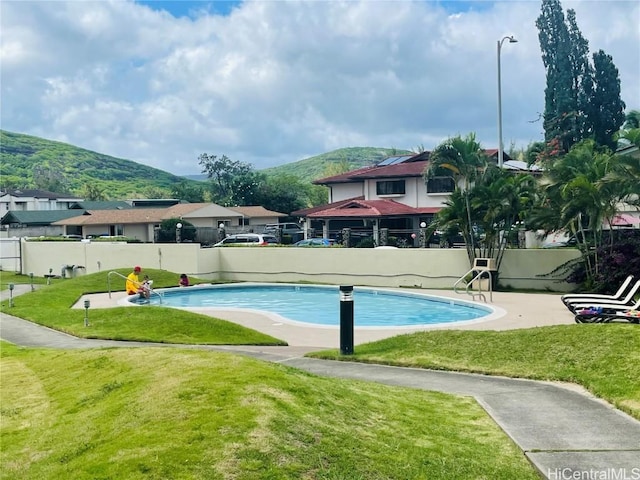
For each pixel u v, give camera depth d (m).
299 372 9.98
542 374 11.58
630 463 7.21
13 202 94.31
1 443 8.18
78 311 20.86
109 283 27.27
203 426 6.92
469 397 10.23
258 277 33.69
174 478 5.95
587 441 7.99
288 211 84.12
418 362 12.88
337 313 24.72
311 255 32.50
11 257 41.78
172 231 53.19
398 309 25.19
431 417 8.86
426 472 6.75
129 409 8.00
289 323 19.27
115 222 62.94
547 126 55.94
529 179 27.56
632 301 18.39
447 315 23.50
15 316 21.41
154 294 28.53
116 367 10.49
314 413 7.76
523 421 8.88
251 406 7.48
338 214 48.50
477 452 7.55
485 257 28.16
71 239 45.34
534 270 27.42
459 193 27.77
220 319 19.03
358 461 6.71
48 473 6.71
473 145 27.34
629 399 9.66
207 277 33.72
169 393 8.08
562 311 20.69
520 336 13.62
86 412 8.64
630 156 23.03
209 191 105.50
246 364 9.40
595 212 23.75
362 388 9.98
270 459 6.40
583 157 25.94
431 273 29.38
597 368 11.34
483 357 12.81
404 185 51.72
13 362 13.40
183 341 16.41
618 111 54.91
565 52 54.81
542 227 26.39
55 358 12.77
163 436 6.78
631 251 23.48
